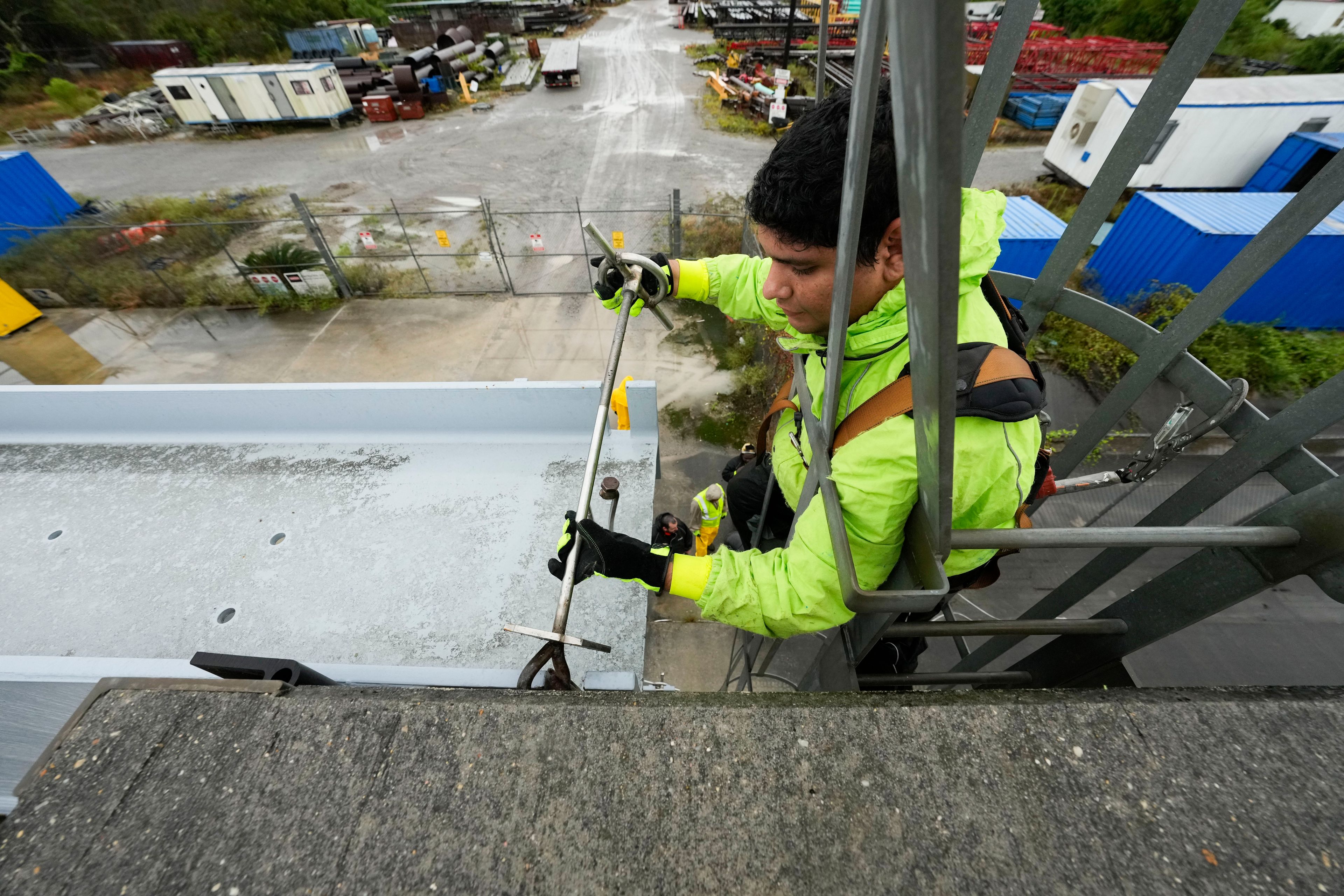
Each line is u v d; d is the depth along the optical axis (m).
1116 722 0.85
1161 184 11.80
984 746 0.83
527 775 0.83
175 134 20.00
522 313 10.30
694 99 19.88
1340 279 8.49
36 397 2.73
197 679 0.95
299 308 10.68
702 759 0.83
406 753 0.85
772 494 1.74
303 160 16.84
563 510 2.56
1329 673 5.51
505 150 16.55
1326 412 1.21
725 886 0.75
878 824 0.78
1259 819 0.77
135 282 10.94
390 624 2.18
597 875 0.76
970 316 1.07
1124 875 0.74
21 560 2.37
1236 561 1.40
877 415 1.00
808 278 0.98
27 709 1.50
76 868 0.78
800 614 1.10
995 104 1.54
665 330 9.64
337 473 2.71
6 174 12.42
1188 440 1.60
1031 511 1.86
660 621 5.15
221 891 0.76
